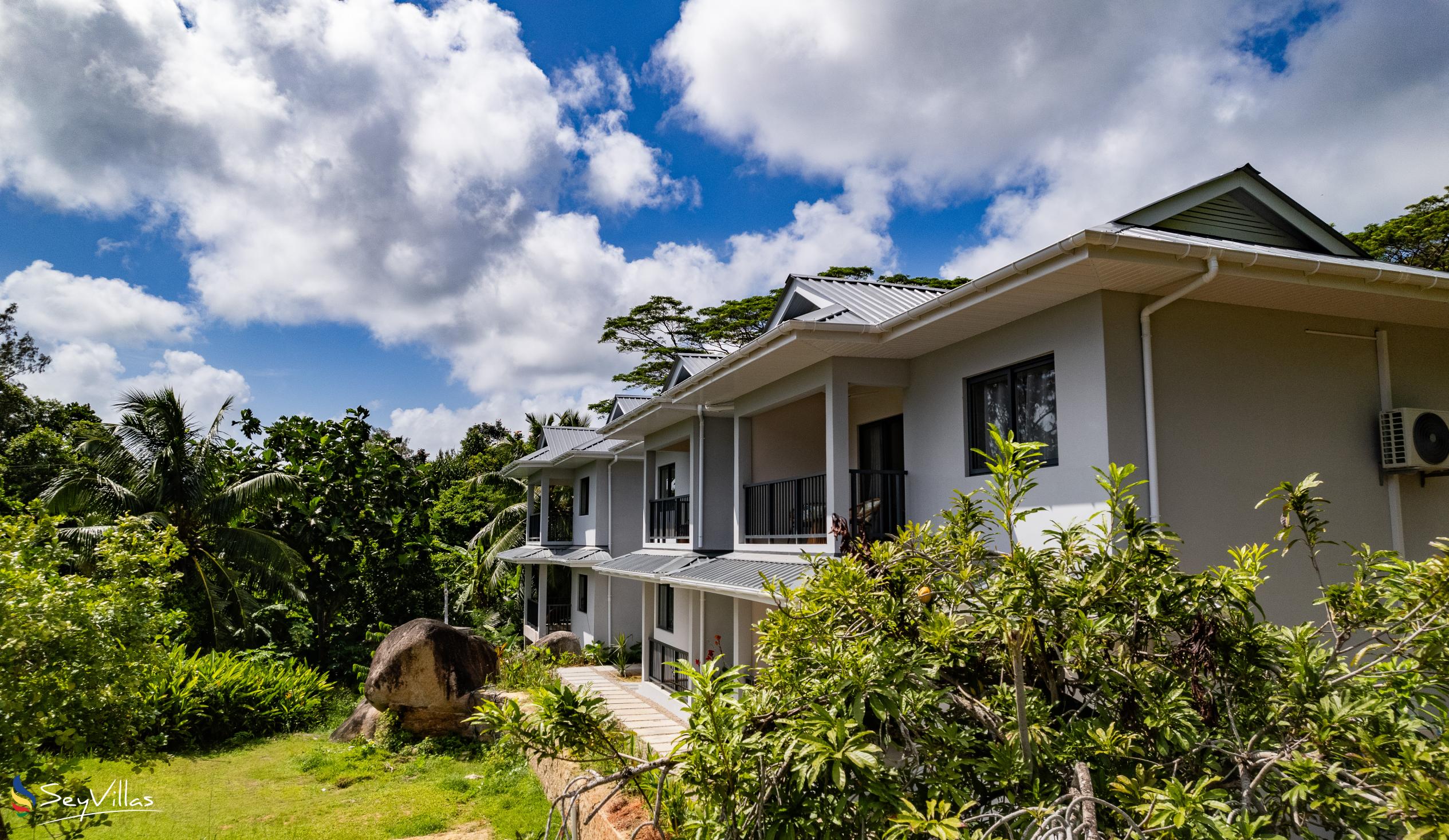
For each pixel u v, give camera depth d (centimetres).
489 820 1112
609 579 2322
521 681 1844
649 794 805
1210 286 756
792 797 402
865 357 1073
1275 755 387
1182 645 448
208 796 1252
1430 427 860
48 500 1953
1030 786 407
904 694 445
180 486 2125
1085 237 654
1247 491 800
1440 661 396
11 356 3603
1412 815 329
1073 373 801
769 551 1251
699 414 1548
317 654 2538
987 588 469
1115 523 497
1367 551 482
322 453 2741
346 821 1116
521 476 3155
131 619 805
